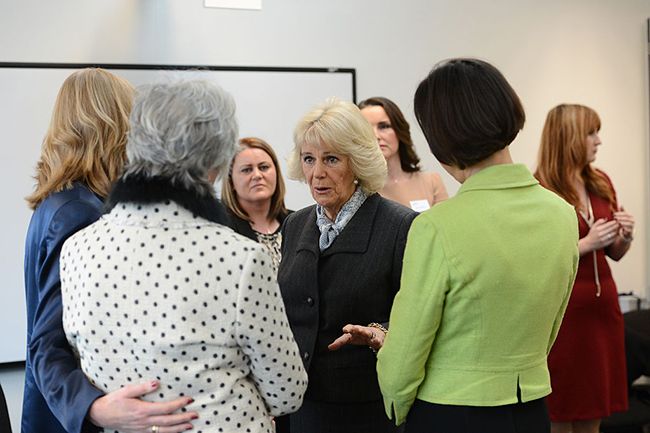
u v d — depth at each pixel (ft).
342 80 13.57
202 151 4.20
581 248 9.36
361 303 6.23
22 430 5.50
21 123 11.54
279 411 4.63
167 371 4.15
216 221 4.33
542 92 15.21
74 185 5.31
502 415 4.74
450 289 4.60
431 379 4.88
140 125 4.19
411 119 14.08
